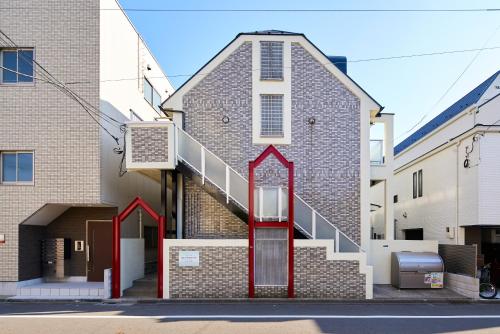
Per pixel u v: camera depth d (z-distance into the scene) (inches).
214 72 507.8
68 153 458.0
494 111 582.6
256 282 423.5
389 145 551.2
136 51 608.1
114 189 501.0
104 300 413.1
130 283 466.6
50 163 458.0
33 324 311.1
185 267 422.0
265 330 291.4
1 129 459.2
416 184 699.4
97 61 463.8
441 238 586.6
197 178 456.1
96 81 462.6
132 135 446.6
